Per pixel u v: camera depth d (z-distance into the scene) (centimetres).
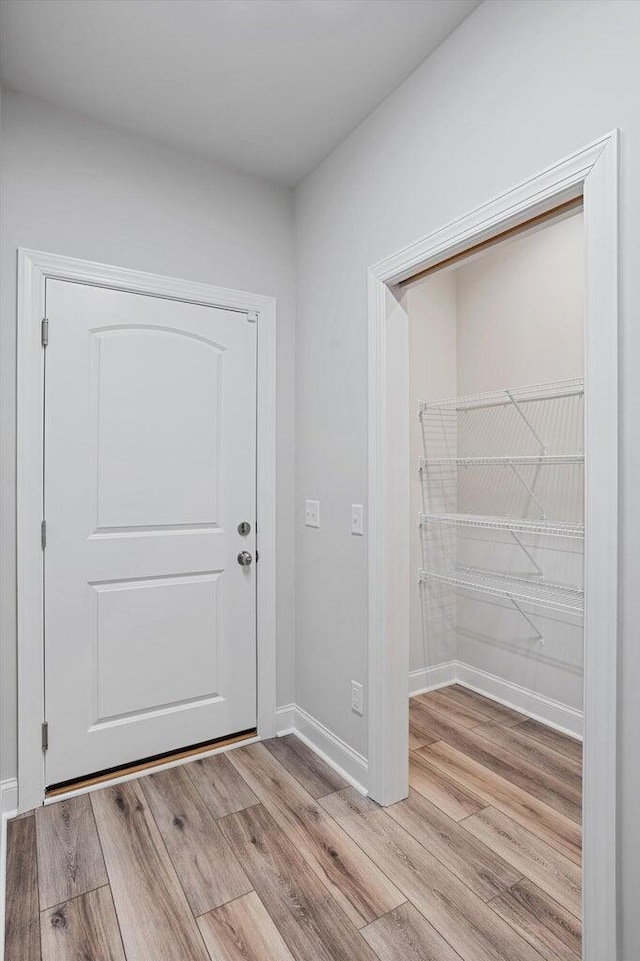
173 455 232
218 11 162
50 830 188
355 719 218
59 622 208
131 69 186
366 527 210
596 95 127
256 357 253
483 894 159
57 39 172
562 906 155
